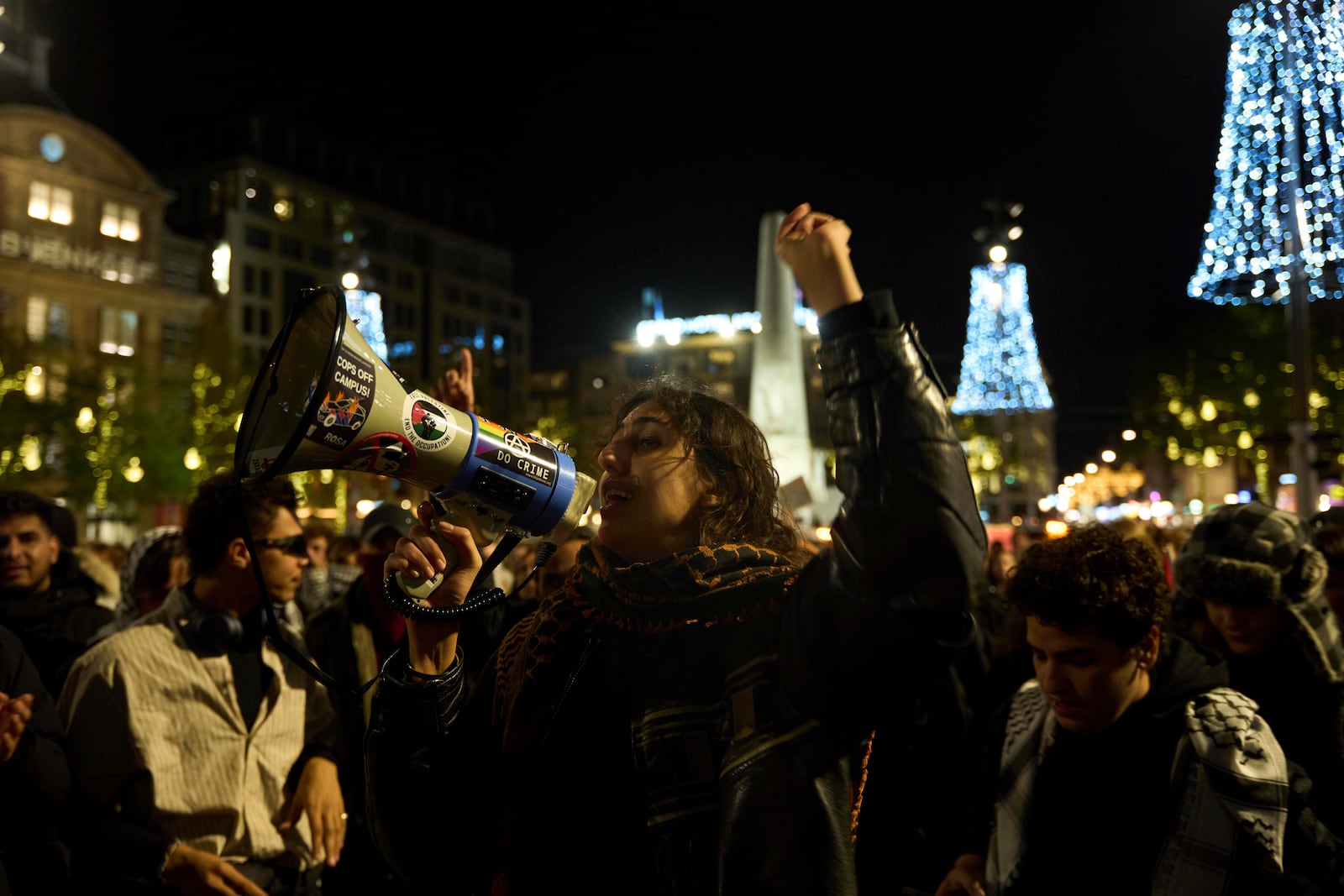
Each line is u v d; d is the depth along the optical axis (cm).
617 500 149
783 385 1808
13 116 4100
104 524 4031
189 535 310
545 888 144
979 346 2703
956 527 111
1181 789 202
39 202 4216
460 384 286
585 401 7831
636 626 142
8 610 413
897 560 111
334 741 327
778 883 119
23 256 4119
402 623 393
